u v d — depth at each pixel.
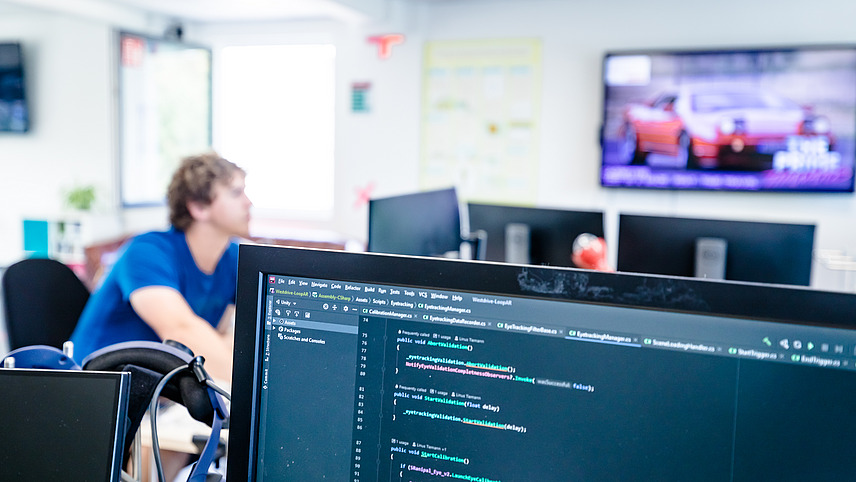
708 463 0.64
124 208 5.21
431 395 0.72
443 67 4.59
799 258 1.76
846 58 3.69
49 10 5.29
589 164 4.31
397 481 0.73
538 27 4.36
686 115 4.01
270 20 5.09
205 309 1.89
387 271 0.72
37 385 0.74
